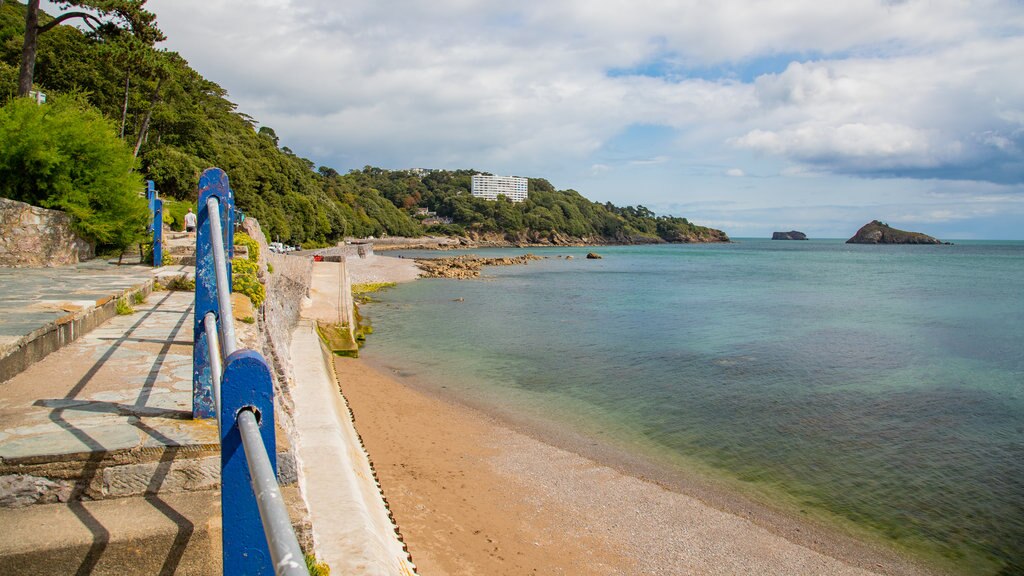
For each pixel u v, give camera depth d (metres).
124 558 3.15
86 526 3.23
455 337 26.67
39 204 12.90
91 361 5.81
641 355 23.28
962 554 9.43
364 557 5.21
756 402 17.05
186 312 8.71
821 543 9.64
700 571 8.79
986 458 13.07
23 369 5.38
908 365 22.06
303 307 24.02
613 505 10.64
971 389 18.70
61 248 12.83
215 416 4.25
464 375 19.69
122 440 3.73
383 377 19.05
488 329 28.91
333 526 5.76
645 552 9.20
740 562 9.06
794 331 29.39
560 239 197.00
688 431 14.55
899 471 12.36
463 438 13.62
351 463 8.37
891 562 9.20
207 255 4.44
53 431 3.88
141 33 25.52
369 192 156.12
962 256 130.62
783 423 15.25
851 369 21.30
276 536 1.34
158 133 49.50
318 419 9.45
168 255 13.62
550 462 12.42
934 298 45.34
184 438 3.81
